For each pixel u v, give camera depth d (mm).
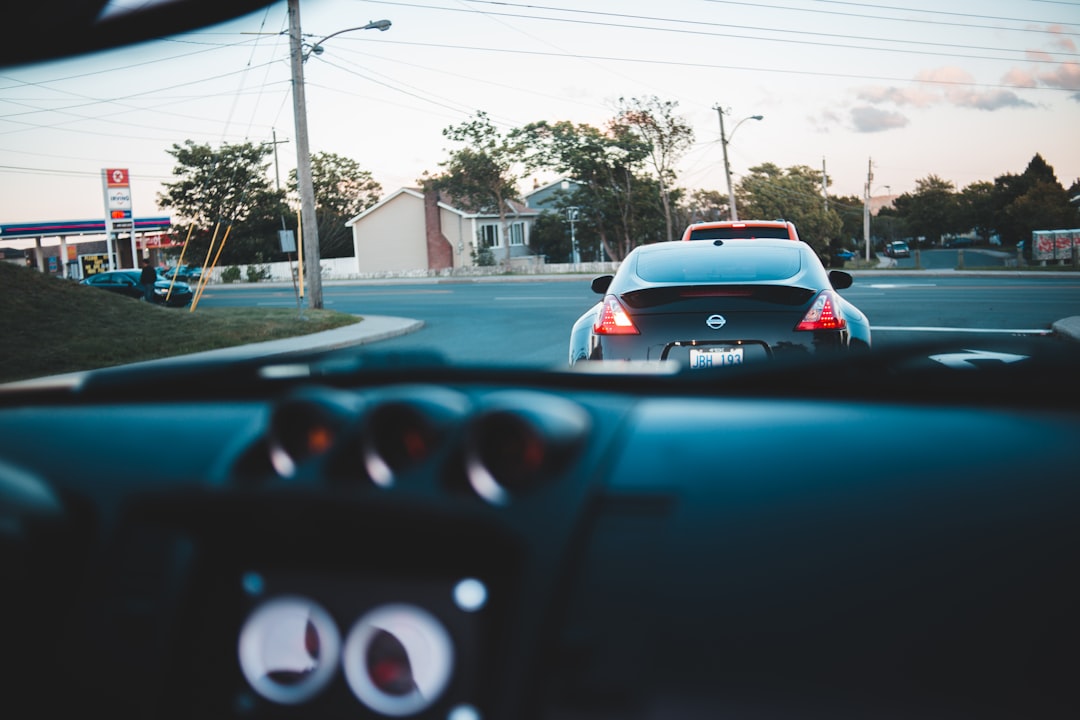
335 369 1987
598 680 1109
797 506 1253
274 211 60469
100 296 18000
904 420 1451
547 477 1281
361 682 1252
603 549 1219
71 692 1403
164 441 1680
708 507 1261
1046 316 14242
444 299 25438
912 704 1022
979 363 1636
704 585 1162
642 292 5355
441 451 1333
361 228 57250
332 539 1321
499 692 1159
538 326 15977
